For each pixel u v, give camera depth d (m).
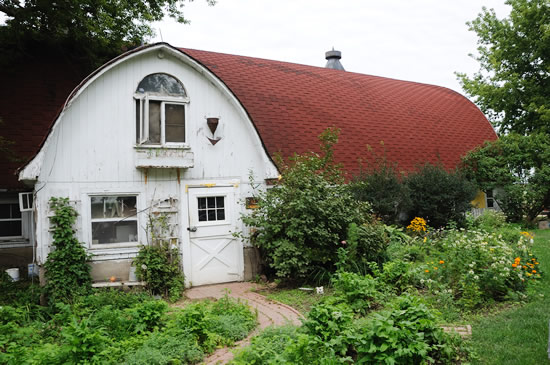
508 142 20.16
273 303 9.11
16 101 12.16
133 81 10.48
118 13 12.98
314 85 18.95
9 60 12.68
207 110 11.20
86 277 9.52
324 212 10.12
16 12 12.06
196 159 11.03
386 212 14.33
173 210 10.74
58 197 9.64
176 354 6.21
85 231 9.89
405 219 16.25
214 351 6.63
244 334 7.15
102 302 8.69
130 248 10.22
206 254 11.07
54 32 12.76
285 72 19.02
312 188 10.70
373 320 5.68
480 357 5.77
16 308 8.57
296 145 15.05
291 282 10.75
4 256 11.23
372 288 8.08
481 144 20.88
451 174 16.41
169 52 10.68
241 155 11.61
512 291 8.33
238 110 11.52
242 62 18.34
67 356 5.82
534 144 19.72
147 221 10.48
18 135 11.50
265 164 11.55
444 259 9.18
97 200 10.15
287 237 10.55
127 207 10.41
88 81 9.84
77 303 8.79
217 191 11.26
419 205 15.58
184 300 9.80
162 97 10.67
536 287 8.75
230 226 11.37
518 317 7.20
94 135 10.06
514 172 20.19
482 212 19.75
